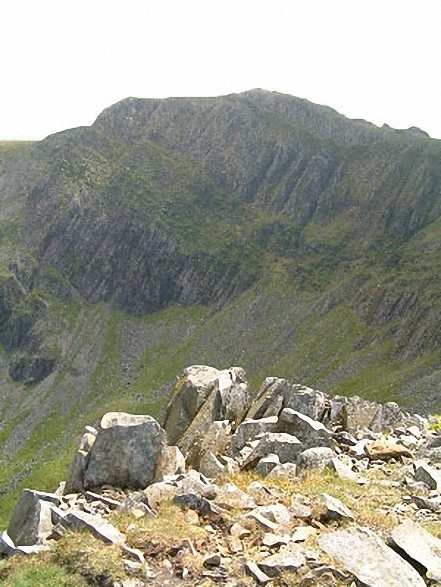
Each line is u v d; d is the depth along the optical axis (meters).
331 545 12.24
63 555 12.31
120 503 15.90
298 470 19.05
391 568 11.47
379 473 19.66
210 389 27.20
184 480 16.17
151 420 18.94
